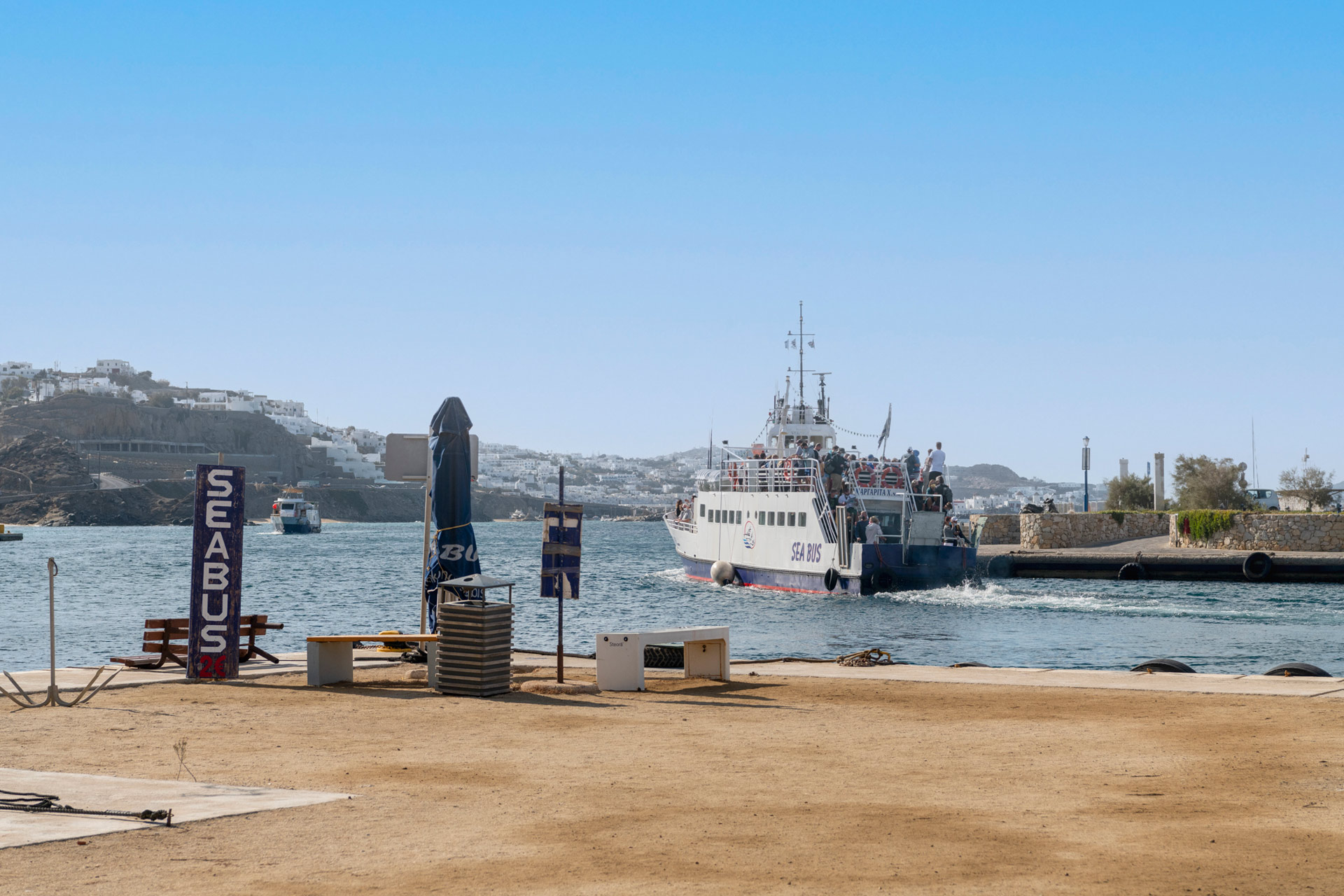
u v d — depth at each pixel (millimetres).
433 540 22250
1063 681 18469
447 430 21891
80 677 18812
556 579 18391
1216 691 16953
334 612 58219
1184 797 9664
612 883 7059
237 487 18875
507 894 6836
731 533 68688
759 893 6840
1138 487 102000
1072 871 7305
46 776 10344
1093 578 67188
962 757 11805
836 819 8906
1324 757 11570
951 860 7617
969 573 58875
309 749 12336
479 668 17062
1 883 6992
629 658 18062
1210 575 64500
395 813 9086
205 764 11328
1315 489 83375
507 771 11094
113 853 7738
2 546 162750
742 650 38281
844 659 22141
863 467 60375
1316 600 53719
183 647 20328
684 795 9891
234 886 6988
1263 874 7188
